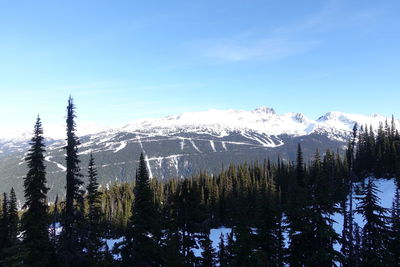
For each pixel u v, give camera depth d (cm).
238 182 11100
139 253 3075
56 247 2983
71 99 2892
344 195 3111
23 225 3073
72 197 2905
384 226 2717
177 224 3200
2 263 2769
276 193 10194
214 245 7294
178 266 2805
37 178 3053
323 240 2372
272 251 3177
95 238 3284
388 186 9194
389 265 2603
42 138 3116
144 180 3325
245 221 3183
